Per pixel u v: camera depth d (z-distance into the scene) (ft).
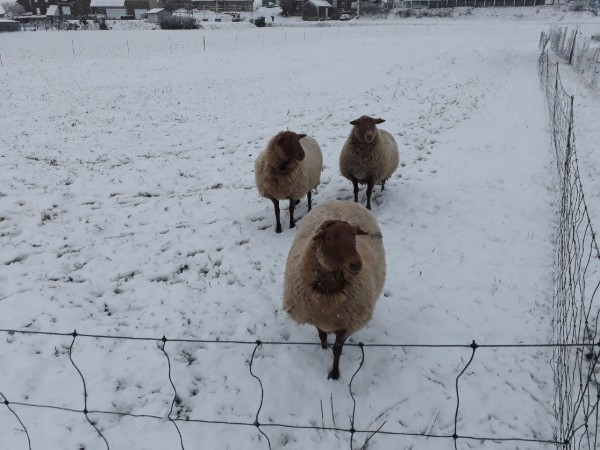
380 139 11.84
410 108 23.76
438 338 7.78
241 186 14.84
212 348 7.70
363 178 12.22
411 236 11.02
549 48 40.63
